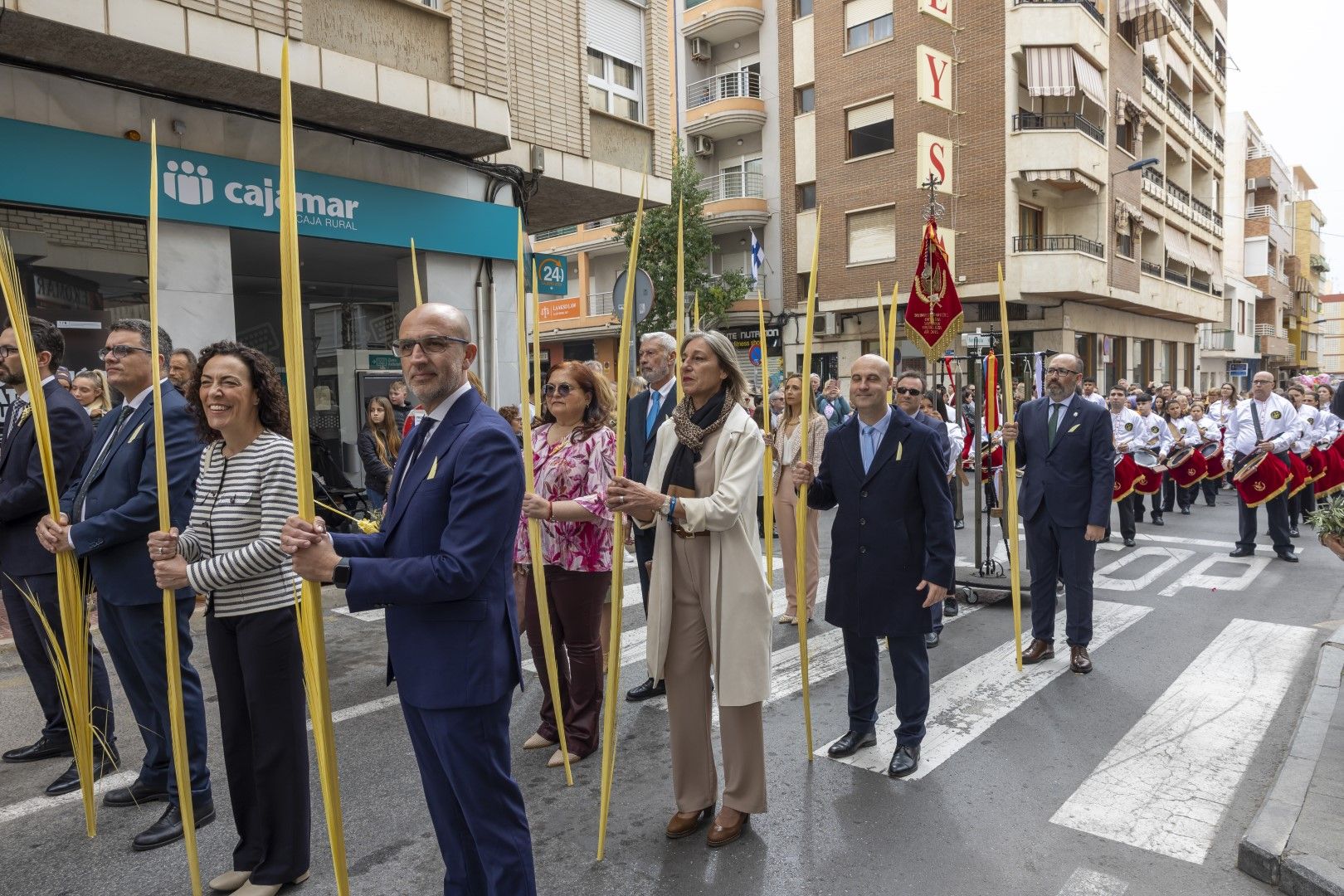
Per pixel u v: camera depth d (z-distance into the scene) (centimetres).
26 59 680
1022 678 520
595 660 418
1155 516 1154
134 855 328
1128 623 643
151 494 324
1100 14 2253
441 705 233
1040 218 2322
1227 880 302
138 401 343
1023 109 2155
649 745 431
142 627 334
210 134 795
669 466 332
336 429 1207
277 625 289
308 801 306
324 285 1261
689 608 330
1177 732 434
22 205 690
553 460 416
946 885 300
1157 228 2816
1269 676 517
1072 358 547
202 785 347
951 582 383
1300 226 6175
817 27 2391
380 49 850
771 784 381
